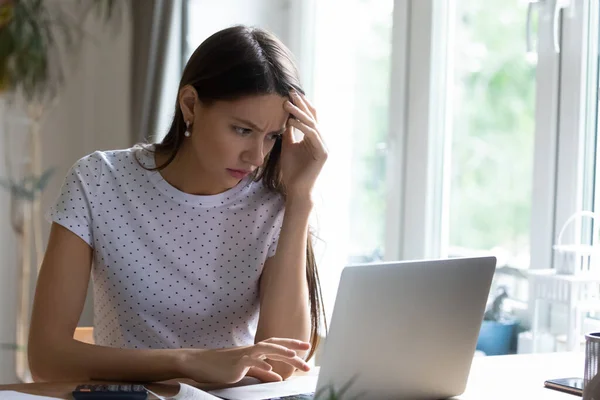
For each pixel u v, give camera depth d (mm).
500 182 2447
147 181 1710
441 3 2613
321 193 2996
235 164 1587
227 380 1423
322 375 1242
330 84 3092
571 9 2193
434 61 2617
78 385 1403
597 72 2160
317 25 3117
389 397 1330
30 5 3229
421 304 1300
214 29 3062
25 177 3346
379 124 2873
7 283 3426
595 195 2172
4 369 3426
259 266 1772
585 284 2102
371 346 1271
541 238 2293
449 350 1364
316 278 1813
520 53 2371
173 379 1497
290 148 1743
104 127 3510
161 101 2922
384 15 2842
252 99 1538
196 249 1721
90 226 1669
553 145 2254
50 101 3430
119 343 1742
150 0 2947
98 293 1771
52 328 1552
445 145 2643
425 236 2643
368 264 1236
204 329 1757
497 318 2438
